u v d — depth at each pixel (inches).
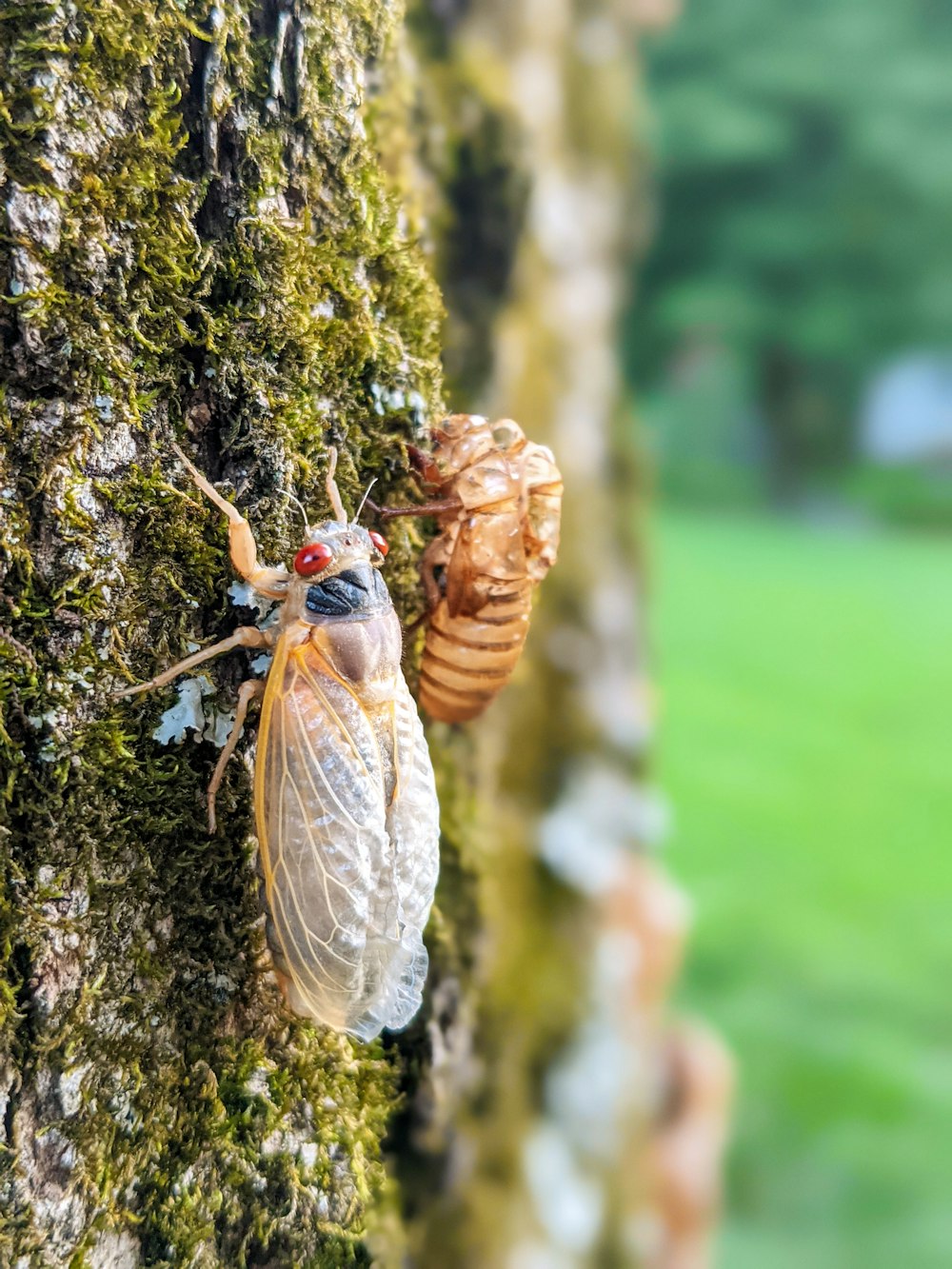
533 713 7.7
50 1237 4.2
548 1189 6.7
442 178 6.0
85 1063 4.2
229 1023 4.5
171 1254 4.3
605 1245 7.2
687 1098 9.2
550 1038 7.1
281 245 4.5
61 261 4.1
